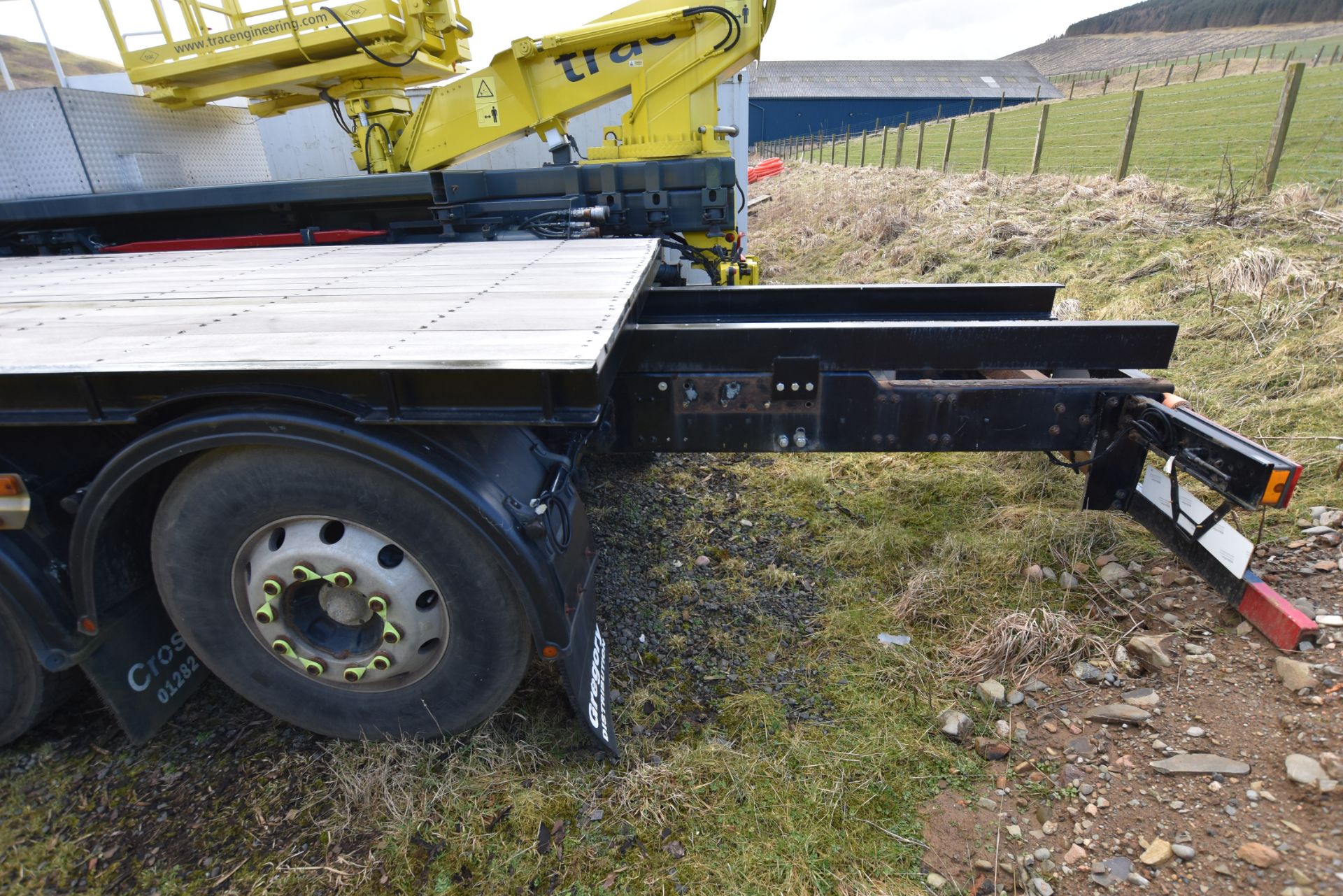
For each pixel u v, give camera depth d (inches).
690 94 166.7
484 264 105.3
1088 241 264.2
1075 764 76.7
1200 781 71.0
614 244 125.0
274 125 264.2
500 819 73.9
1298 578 94.4
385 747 81.1
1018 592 104.5
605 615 105.5
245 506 72.2
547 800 75.4
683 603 108.0
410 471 66.1
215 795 78.3
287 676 80.5
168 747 84.7
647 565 117.8
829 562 116.8
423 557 71.3
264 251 131.8
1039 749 79.5
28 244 162.7
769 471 148.0
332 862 70.6
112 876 70.6
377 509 69.7
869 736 82.6
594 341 61.7
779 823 72.6
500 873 68.9
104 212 157.6
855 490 139.4
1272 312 172.9
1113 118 696.4
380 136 174.4
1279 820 65.4
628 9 171.0
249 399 68.6
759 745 81.7
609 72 167.6
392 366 58.7
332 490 69.8
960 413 93.0
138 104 176.7
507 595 72.2
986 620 99.7
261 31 158.6
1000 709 85.5
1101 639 92.5
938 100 2197.3
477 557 70.4
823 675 92.5
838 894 65.9
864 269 324.8
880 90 2294.5
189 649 87.7
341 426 65.4
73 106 161.3
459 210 156.3
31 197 166.7
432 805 75.5
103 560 74.3
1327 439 124.0
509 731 84.0
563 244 127.2
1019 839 69.7
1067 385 91.4
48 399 67.5
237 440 67.1
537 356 58.0
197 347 66.3
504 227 160.2
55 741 86.4
